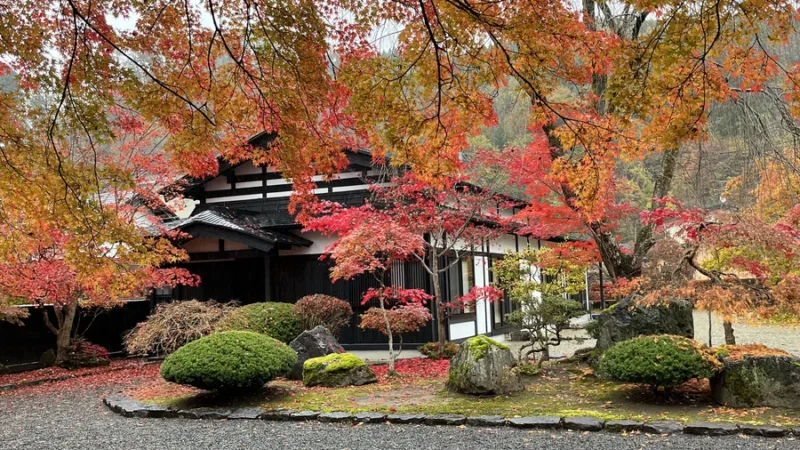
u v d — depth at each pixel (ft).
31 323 41.70
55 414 25.16
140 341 31.71
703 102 14.57
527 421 19.38
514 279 32.42
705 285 23.32
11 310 34.73
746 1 12.16
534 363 31.40
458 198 34.27
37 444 19.94
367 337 39.32
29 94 15.05
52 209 15.46
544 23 13.64
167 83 15.60
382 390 26.45
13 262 22.57
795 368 20.08
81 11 14.02
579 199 19.29
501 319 50.34
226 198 45.57
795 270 26.58
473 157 36.17
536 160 30.73
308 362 28.84
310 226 32.63
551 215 32.14
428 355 35.63
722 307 21.70
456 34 14.01
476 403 22.58
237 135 18.08
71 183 15.08
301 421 21.56
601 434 18.20
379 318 31.48
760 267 23.67
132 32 14.82
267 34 14.61
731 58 14.53
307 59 15.06
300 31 14.46
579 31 14.44
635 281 27.63
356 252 29.84
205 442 19.10
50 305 43.04
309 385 28.02
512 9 13.39
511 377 24.59
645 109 14.17
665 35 12.97
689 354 21.26
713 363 20.84
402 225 33.19
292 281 41.32
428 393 25.27
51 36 14.12
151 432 20.79
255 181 44.91
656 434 17.93
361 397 24.90
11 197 15.62
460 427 19.67
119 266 17.16
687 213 24.14
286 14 14.08
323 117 17.31
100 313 45.11
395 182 33.27
